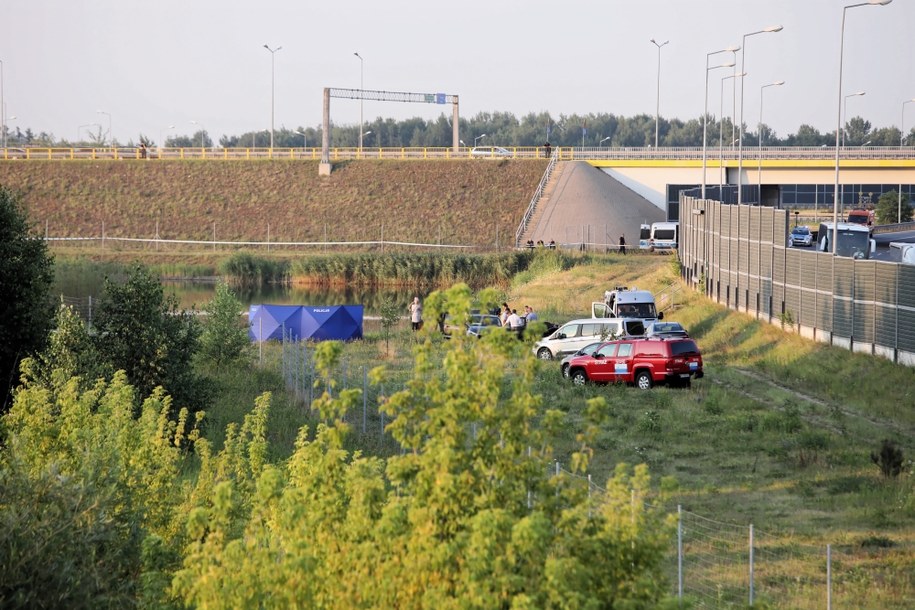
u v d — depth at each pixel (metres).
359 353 162.62
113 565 43.53
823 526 71.94
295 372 132.38
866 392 122.88
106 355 98.44
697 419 109.56
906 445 97.69
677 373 130.38
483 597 29.34
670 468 89.69
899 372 125.62
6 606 37.69
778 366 144.88
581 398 124.69
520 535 29.02
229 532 44.34
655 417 104.62
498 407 34.62
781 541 68.12
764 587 59.28
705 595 57.62
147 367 99.56
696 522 72.62
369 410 112.56
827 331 150.25
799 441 97.25
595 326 158.50
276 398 120.00
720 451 95.94
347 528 34.19
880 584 59.72
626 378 133.50
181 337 104.62
